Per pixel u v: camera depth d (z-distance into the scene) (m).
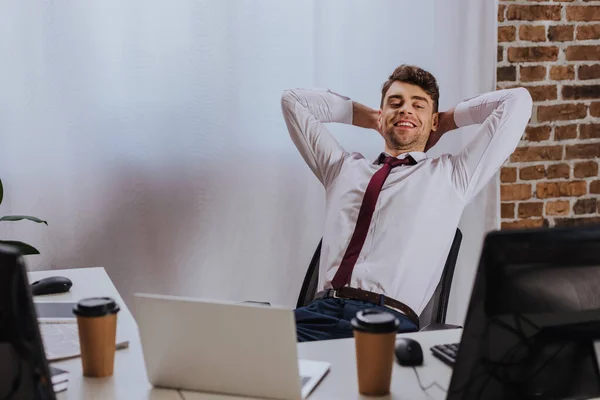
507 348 1.21
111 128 2.79
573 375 1.26
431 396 1.35
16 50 2.67
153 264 2.89
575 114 3.22
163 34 2.77
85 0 2.70
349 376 1.45
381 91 2.92
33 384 1.20
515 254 1.18
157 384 1.41
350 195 2.49
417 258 2.37
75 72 2.73
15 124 2.70
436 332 1.69
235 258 2.96
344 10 2.91
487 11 3.02
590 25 3.19
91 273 2.22
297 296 3.02
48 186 2.76
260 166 2.93
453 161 2.52
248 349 1.33
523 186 3.22
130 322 1.76
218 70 2.83
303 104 2.73
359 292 2.32
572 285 1.22
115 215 2.84
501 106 2.57
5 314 1.19
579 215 3.29
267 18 2.85
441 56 3.01
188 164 2.87
